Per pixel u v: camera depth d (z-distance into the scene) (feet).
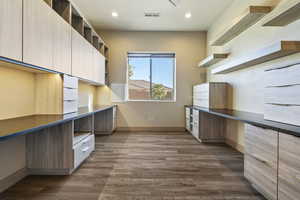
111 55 16.67
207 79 16.49
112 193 6.07
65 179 7.03
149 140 13.24
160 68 17.57
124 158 9.41
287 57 6.79
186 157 9.64
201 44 16.81
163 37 16.76
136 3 11.68
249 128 6.38
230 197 5.88
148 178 7.17
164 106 16.85
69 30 8.49
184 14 13.21
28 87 7.20
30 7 5.69
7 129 4.36
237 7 10.70
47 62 6.67
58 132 7.35
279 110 5.73
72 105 8.59
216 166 8.42
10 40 4.86
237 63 8.99
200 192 6.17
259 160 5.77
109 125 15.08
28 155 7.34
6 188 6.30
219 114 8.56
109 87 16.70
